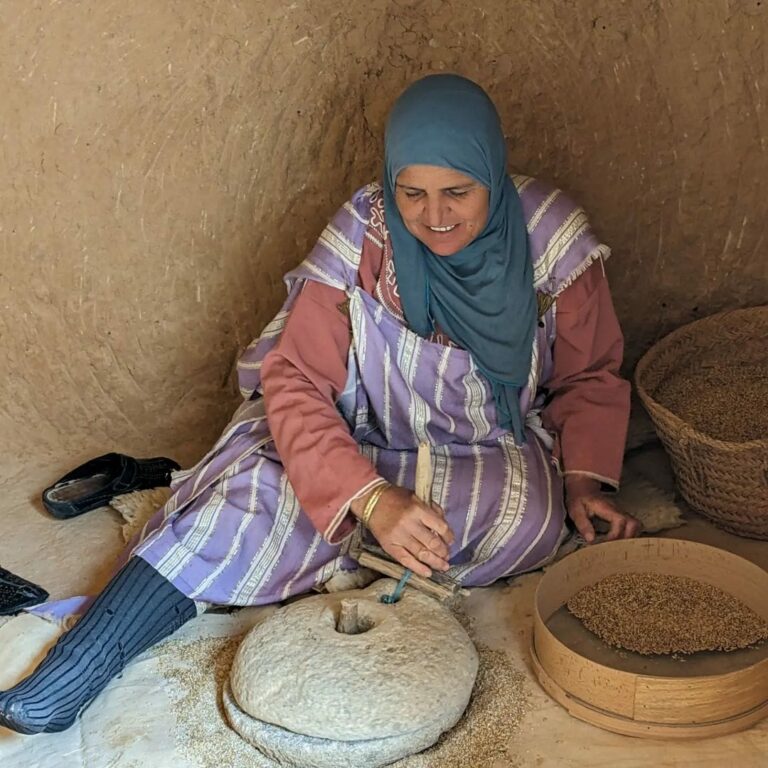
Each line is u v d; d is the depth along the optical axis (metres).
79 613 2.34
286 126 2.93
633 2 2.75
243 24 2.84
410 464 2.45
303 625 2.07
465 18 2.84
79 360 3.16
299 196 3.00
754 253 2.92
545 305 2.38
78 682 2.04
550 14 2.80
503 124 2.91
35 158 2.99
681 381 2.83
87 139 2.96
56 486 2.90
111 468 2.94
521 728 1.99
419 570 2.10
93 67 2.90
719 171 2.85
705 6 2.71
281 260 3.06
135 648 2.17
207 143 2.94
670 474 2.79
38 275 3.09
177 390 3.16
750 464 2.38
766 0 2.67
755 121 2.79
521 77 2.87
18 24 2.88
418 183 2.12
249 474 2.33
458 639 2.06
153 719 2.07
